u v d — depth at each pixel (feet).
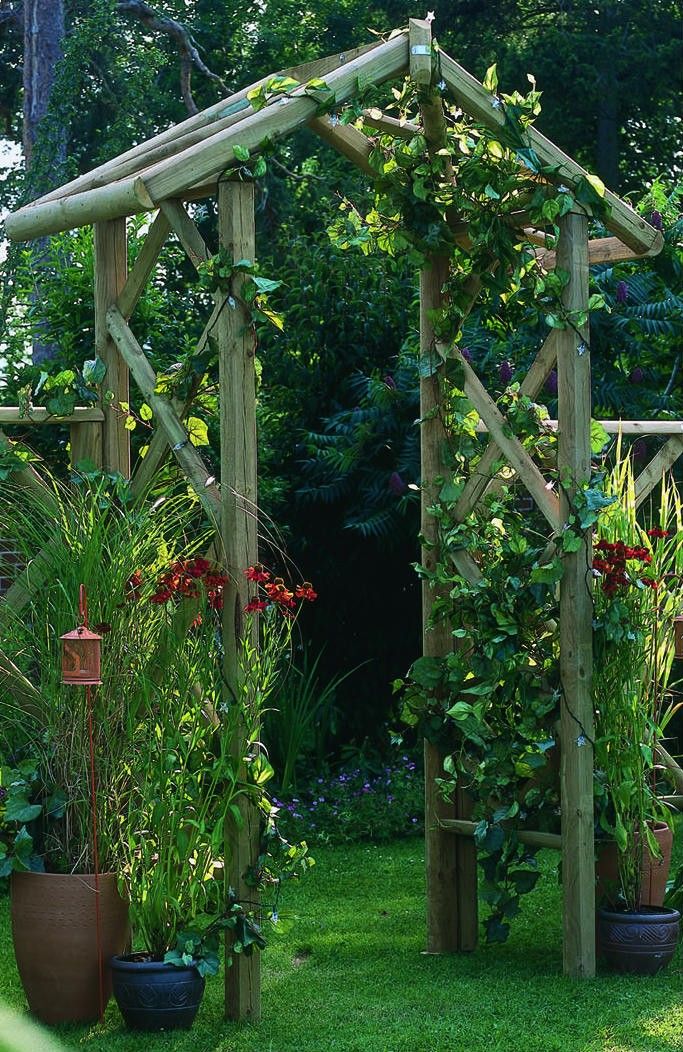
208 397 14.35
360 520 26.32
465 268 16.60
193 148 13.14
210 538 16.97
